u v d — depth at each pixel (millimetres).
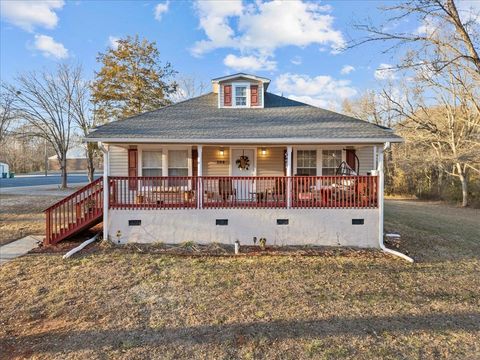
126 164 13398
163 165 13117
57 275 7477
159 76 26281
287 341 4805
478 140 22578
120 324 5301
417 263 8805
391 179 33562
